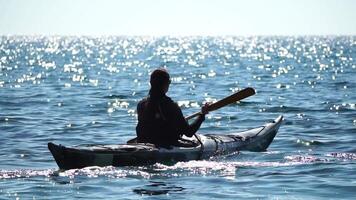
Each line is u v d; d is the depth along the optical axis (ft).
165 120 92.38
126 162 88.38
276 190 75.72
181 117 92.38
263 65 459.73
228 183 79.56
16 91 232.53
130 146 90.27
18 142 118.21
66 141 121.08
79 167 86.38
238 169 88.48
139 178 82.48
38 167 92.63
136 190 75.97
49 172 86.28
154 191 75.46
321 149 108.58
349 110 165.27
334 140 117.39
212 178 82.58
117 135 128.57
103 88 252.01
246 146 104.17
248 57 636.07
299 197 72.38
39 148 111.24
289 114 159.74
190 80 300.40
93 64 495.82
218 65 465.88
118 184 79.05
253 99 196.44
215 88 250.78
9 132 130.52
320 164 91.86
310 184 78.54
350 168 88.22
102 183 79.51
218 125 143.64
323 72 357.41
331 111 164.25
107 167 87.51
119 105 185.88
